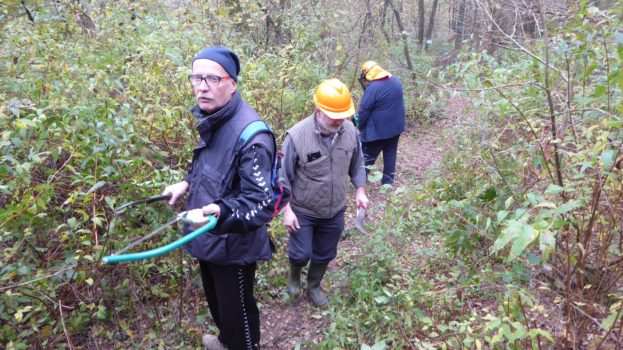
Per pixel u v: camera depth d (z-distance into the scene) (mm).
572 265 2715
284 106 5449
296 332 3430
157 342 3145
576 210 2697
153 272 3590
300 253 3494
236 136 2352
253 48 6500
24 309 2596
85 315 3090
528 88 3236
